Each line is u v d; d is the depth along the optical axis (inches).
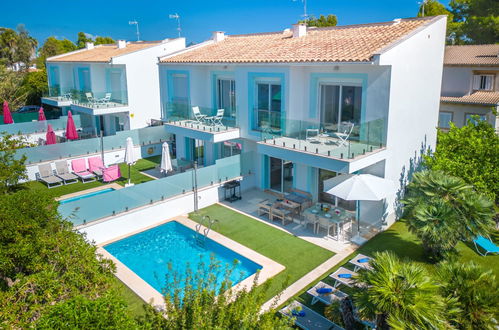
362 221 615.5
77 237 338.3
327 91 644.7
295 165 692.1
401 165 609.3
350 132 535.2
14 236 329.1
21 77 1731.1
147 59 1115.9
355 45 615.2
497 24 1624.0
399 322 281.3
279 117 628.4
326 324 367.6
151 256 549.6
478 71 1156.5
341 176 560.4
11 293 263.3
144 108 1138.0
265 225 620.4
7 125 1098.7
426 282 308.5
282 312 382.3
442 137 597.3
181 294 423.2
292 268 493.4
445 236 450.3
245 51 786.2
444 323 289.7
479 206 464.8
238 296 286.5
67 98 1246.3
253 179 781.9
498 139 555.8
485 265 486.6
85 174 860.0
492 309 296.7
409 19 678.5
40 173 839.1
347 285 409.7
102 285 293.1
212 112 769.6
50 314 208.8
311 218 587.8
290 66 631.8
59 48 2679.6
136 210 612.4
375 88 560.4
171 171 885.2
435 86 649.0
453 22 1936.5
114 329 208.4
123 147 997.8
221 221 637.9
